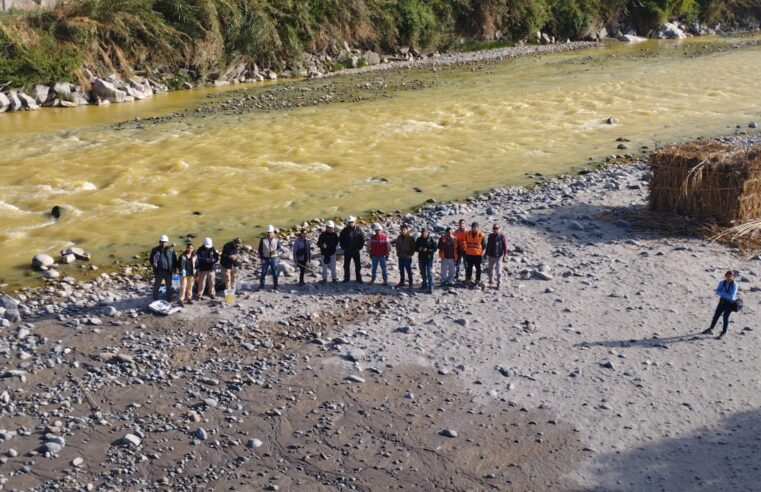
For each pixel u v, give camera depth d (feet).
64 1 164.14
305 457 46.14
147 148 113.09
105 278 71.72
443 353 57.11
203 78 171.73
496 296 66.49
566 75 171.01
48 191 96.22
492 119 130.62
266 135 119.96
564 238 78.89
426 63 197.16
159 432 48.11
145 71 165.37
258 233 82.84
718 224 80.64
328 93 155.53
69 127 128.36
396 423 49.21
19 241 81.10
